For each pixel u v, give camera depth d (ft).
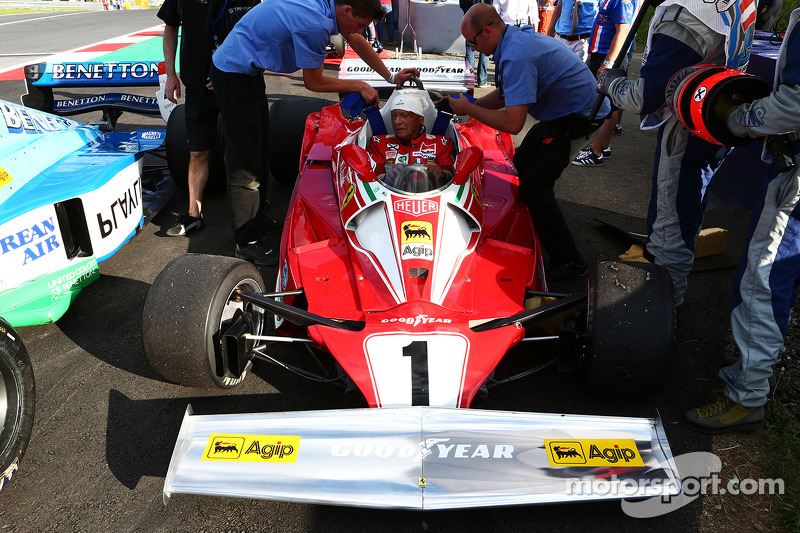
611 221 16.96
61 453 9.45
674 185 10.96
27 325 11.88
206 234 16.84
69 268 12.16
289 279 11.29
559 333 9.66
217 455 7.45
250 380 11.02
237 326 9.85
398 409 7.67
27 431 8.71
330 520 8.27
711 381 10.92
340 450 7.36
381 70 15.48
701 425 9.70
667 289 9.29
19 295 11.30
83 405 10.46
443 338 9.00
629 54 20.22
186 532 8.07
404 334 9.07
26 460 9.31
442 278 10.09
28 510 8.45
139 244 16.30
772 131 8.16
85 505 8.52
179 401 10.54
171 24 16.20
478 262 11.01
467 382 8.42
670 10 9.64
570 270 14.15
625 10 19.33
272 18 13.00
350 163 11.91
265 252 15.30
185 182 17.94
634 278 9.42
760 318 9.09
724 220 16.22
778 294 8.96
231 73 13.55
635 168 21.13
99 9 125.39
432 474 7.07
